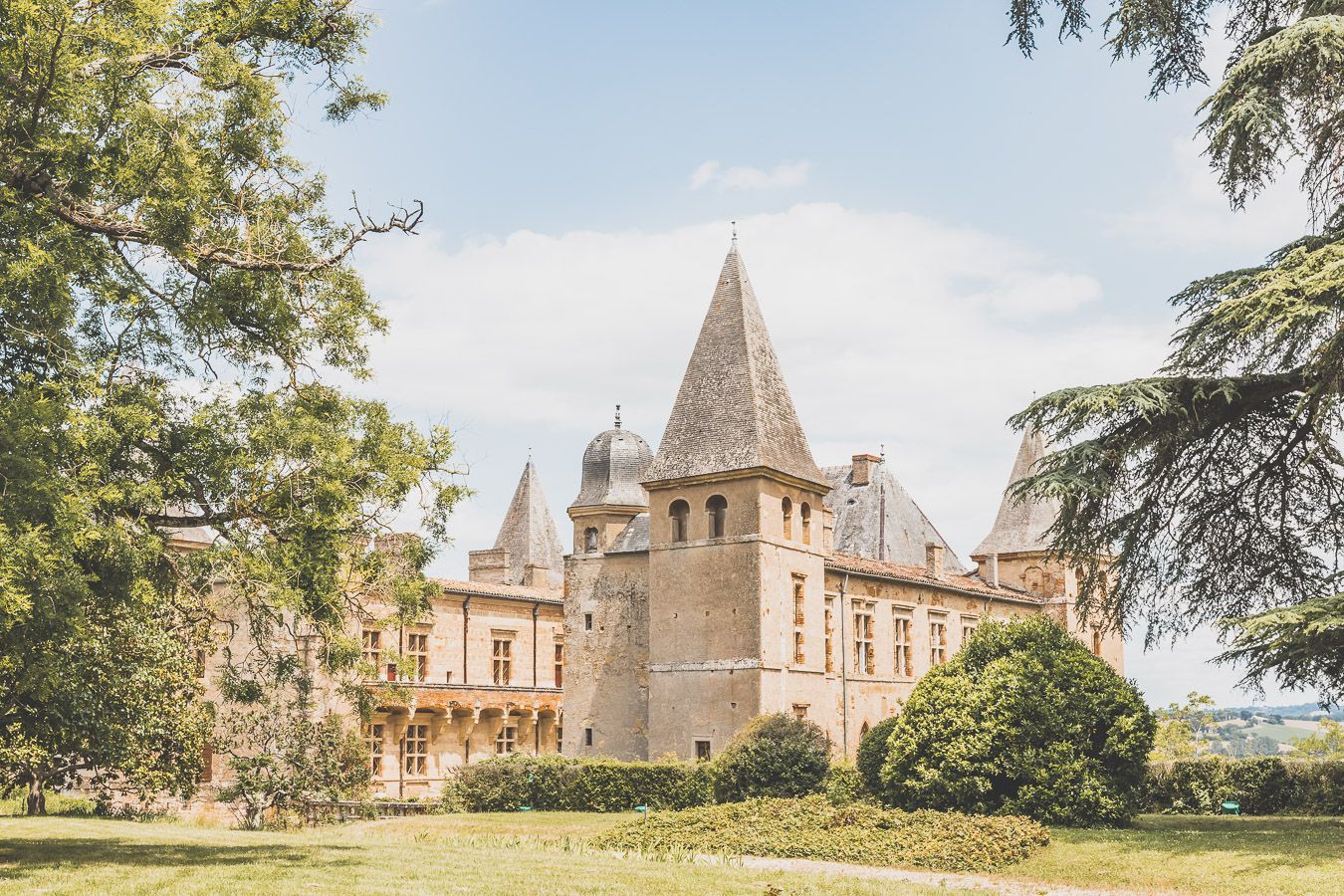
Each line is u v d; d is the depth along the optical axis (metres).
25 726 18.17
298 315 18.27
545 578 61.44
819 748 30.42
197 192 15.34
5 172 14.46
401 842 21.14
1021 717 23.41
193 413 16.83
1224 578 24.88
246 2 17.27
